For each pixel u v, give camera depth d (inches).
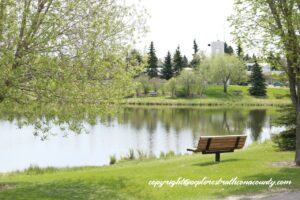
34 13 492.1
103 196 478.0
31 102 508.4
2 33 467.5
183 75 4256.9
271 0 603.2
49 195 472.7
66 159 1139.9
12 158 1146.7
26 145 1368.1
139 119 2314.2
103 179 570.9
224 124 2105.1
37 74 488.4
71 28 520.1
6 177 727.1
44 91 500.7
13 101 510.0
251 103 3873.0
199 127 1969.7
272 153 810.2
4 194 473.7
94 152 1254.3
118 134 1663.4
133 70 589.3
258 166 623.2
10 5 467.5
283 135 889.5
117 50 553.9
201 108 3351.4
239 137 703.7
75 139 1503.4
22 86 503.8
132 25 568.1
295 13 584.4
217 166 636.1
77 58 510.9
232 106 3636.8
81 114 536.7
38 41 493.7
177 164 712.4
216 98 4183.1
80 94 532.7
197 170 604.4
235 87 4781.0
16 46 474.3
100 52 526.6
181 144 1425.9
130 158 1072.8
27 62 492.4
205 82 4527.6
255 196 443.5
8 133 1627.7
